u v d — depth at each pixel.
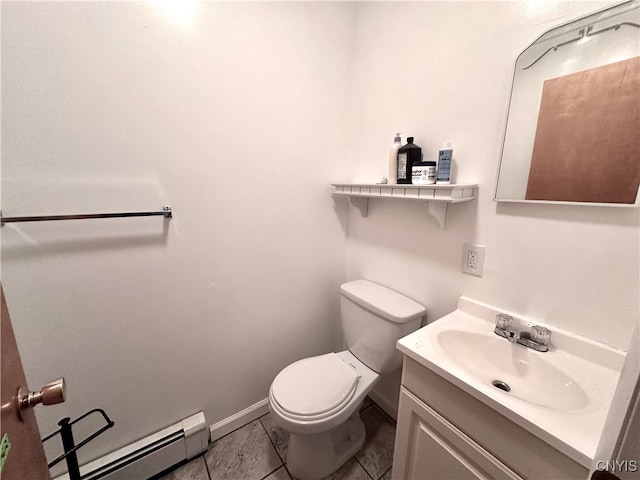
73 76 0.83
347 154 1.54
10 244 0.81
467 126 1.01
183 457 1.21
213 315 1.24
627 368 0.36
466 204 1.04
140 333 1.07
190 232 1.12
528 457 0.61
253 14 1.11
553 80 0.78
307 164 1.39
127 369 1.07
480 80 0.96
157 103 0.97
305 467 1.15
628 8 0.65
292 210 1.39
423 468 0.88
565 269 0.82
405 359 0.88
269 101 1.21
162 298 1.10
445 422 0.78
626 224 0.70
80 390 0.98
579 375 0.74
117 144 0.92
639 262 0.69
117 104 0.90
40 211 0.84
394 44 1.23
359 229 1.55
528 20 0.83
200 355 1.24
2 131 0.76
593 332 0.78
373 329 1.26
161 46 0.94
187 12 0.97
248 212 1.25
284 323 1.49
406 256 1.31
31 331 0.87
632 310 0.71
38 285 0.87
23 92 0.77
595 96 0.71
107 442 1.07
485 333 0.93
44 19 0.77
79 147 0.86
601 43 0.69
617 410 0.37
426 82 1.13
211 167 1.12
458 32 1.00
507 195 0.91
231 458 1.27
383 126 1.34
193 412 1.27
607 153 0.71
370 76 1.37
